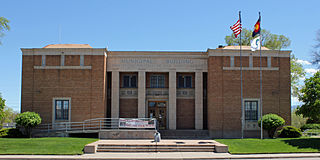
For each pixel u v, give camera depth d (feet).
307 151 74.64
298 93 156.15
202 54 111.75
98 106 104.99
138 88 110.52
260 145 80.69
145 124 98.12
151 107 114.83
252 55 108.47
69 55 107.04
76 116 104.88
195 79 111.55
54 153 71.36
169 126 109.50
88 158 67.15
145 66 111.14
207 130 107.45
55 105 105.70
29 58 107.34
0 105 98.94
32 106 105.70
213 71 107.34
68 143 81.25
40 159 66.39
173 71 111.34
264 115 102.89
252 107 106.93
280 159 67.51
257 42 98.43
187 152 75.82
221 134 104.88
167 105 113.29
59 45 114.32
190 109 113.80
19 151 72.49
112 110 109.50
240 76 107.45
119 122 98.07
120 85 114.42
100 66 106.52
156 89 113.70
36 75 106.73
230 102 106.32
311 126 129.70
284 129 100.89
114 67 111.04
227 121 105.50
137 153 74.38
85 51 106.93
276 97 107.65
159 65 111.45
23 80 106.63
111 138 94.68
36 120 98.02
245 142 84.53
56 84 106.22
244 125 105.91
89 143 82.28
